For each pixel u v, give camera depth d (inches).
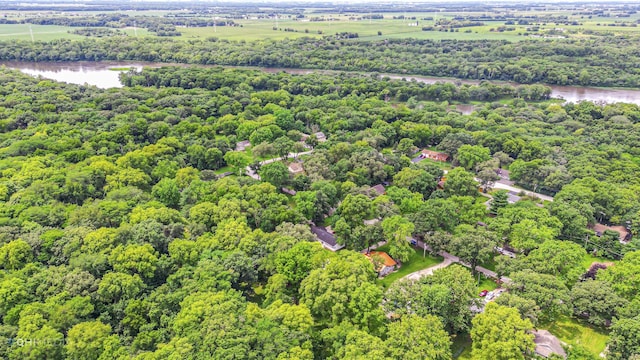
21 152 6884.8
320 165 6865.2
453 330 3983.8
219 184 5964.6
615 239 5216.5
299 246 4404.5
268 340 3297.2
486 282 4788.4
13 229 4616.1
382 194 6348.4
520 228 5009.8
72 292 3774.6
